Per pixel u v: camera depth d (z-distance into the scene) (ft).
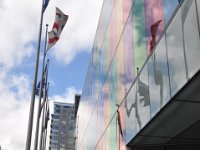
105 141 90.02
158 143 59.77
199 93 40.81
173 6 47.42
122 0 79.05
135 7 67.31
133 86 61.57
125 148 64.18
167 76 44.39
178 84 40.83
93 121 117.70
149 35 57.47
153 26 55.42
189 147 57.47
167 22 47.78
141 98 55.67
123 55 75.20
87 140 133.49
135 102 59.41
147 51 58.13
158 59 48.14
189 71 38.22
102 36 108.88
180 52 40.81
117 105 76.18
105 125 91.56
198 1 37.04
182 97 42.09
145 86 53.67
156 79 48.52
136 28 65.57
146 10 59.82
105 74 97.66
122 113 69.92
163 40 46.57
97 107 109.70
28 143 53.93
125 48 73.61
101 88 103.60
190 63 38.09
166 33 45.60
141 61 61.00
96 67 119.24
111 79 87.51
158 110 46.91
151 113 49.93
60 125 568.82
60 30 76.74
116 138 74.79
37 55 63.72
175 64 42.06
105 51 100.53
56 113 585.22
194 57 37.24
